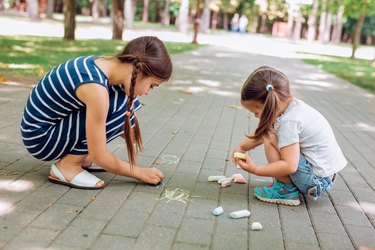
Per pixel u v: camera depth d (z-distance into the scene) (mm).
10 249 2229
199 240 2471
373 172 4008
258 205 3012
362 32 47156
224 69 11648
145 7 43156
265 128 2848
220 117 5824
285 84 2869
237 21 46500
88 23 31844
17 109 5133
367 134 5656
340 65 16797
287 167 2846
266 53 19750
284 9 47000
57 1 44812
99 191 3021
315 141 2922
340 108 7512
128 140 3000
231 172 3635
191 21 45875
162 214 2754
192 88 8102
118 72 2871
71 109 2914
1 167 3311
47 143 2982
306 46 31578
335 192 3402
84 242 2352
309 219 2867
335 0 25594
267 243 2502
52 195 2896
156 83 2896
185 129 4988
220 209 2805
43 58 9742
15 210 2643
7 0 40156
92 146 2912
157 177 3195
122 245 2352
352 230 2766
